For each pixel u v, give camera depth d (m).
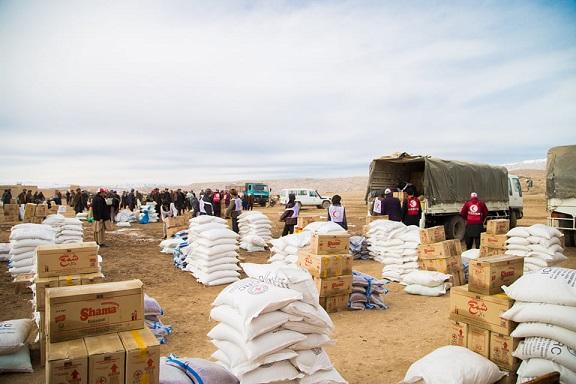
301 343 3.69
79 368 2.67
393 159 14.09
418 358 4.99
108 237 17.27
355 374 4.54
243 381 3.36
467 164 14.84
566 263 11.50
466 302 4.68
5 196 26.73
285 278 3.91
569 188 14.35
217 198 20.61
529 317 4.00
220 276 8.88
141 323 3.23
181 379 3.08
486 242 9.91
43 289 4.75
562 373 3.68
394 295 8.18
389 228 9.86
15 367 4.39
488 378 3.75
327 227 8.75
